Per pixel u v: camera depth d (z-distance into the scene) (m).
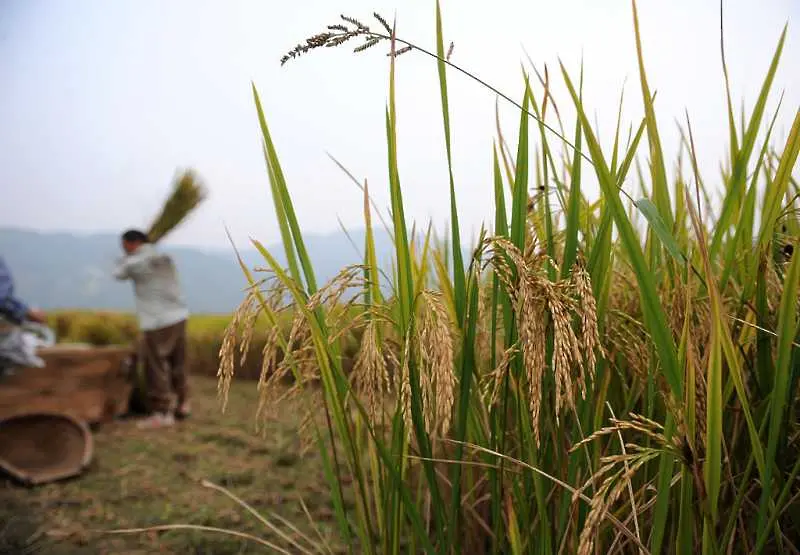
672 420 0.98
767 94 1.10
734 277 1.45
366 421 1.16
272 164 1.23
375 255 1.26
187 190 6.24
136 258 5.48
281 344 1.26
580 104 1.16
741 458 1.31
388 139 1.19
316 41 1.02
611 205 0.97
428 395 1.06
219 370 1.14
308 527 2.98
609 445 1.25
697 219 0.90
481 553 1.66
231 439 4.79
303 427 1.45
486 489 1.70
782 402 0.97
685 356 1.04
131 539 2.93
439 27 1.14
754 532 1.26
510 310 1.19
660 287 1.37
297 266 1.27
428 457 1.22
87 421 5.39
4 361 4.91
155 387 5.54
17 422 4.38
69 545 2.87
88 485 3.79
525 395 1.25
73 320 8.80
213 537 2.90
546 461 1.24
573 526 1.13
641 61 1.11
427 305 1.06
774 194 1.10
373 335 1.10
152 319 5.55
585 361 1.15
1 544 2.88
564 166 1.54
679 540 1.01
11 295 4.76
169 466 4.16
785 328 0.96
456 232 1.20
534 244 1.15
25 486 3.76
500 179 1.23
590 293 0.97
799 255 0.93
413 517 1.22
